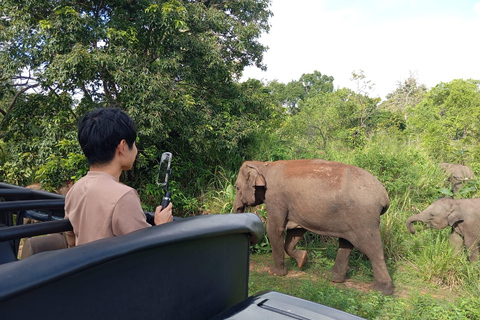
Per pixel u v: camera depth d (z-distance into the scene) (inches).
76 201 61.0
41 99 318.0
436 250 217.8
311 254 254.8
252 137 379.2
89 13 307.9
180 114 302.8
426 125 740.0
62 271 33.4
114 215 56.1
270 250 272.5
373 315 166.6
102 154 61.2
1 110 330.6
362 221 194.9
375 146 357.1
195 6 359.9
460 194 312.2
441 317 163.3
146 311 42.2
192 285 48.3
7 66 279.6
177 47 318.7
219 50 371.9
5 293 29.3
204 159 378.9
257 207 297.9
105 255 36.9
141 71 281.9
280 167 229.0
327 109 573.9
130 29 288.5
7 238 55.4
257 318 44.4
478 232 221.8
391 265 229.3
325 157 359.9
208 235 48.9
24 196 92.0
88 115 62.4
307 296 184.4
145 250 41.2
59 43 267.1
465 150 439.5
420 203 312.7
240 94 394.3
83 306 36.2
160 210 67.0
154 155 317.7
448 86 1333.7
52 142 293.4
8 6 279.7
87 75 282.4
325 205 200.2
